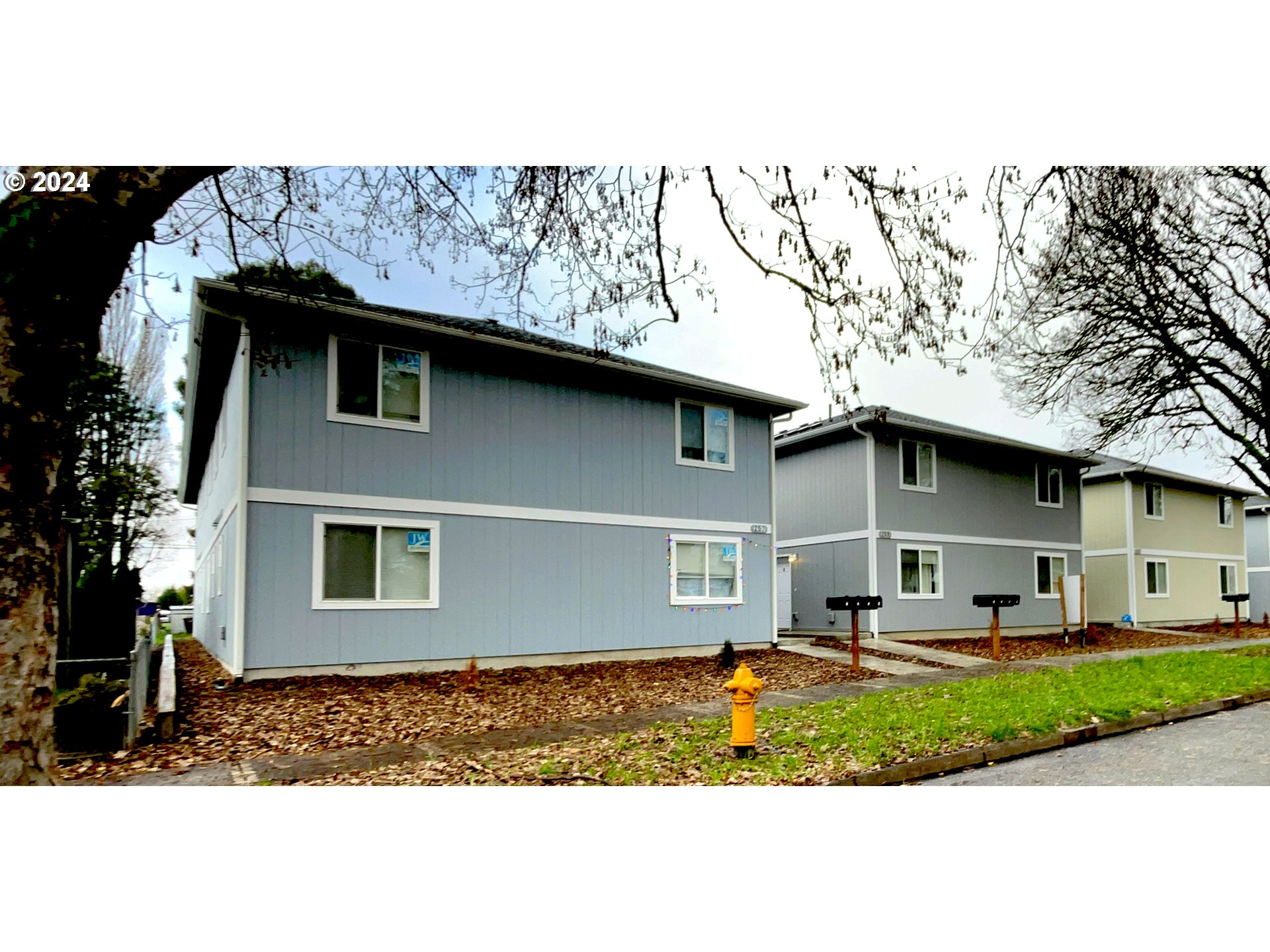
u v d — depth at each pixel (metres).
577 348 15.62
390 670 13.05
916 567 21.75
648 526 16.53
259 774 7.13
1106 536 29.52
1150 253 14.84
